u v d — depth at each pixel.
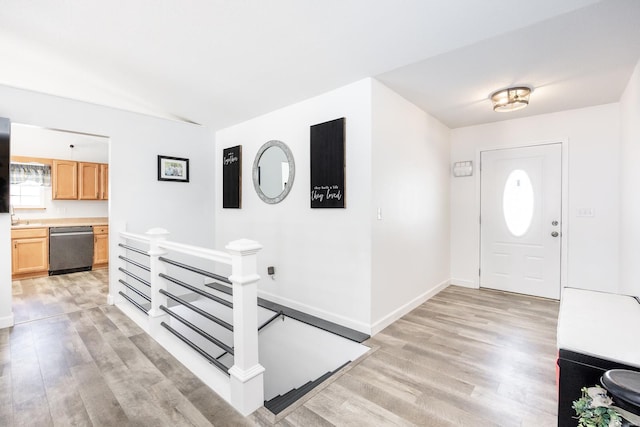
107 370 2.10
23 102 2.85
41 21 1.97
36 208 5.32
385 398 1.77
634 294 2.42
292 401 1.87
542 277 3.62
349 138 2.75
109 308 3.37
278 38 2.08
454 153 4.21
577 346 1.04
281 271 3.42
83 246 5.25
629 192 2.61
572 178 3.41
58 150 5.38
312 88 2.87
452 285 4.23
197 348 2.16
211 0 1.71
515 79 2.63
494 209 3.93
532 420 1.57
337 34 2.01
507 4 1.67
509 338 2.54
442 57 2.27
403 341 2.50
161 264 2.66
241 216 3.98
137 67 2.59
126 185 3.56
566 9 1.69
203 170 4.29
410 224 3.22
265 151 3.63
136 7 1.80
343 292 2.82
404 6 1.71
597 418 0.97
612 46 2.07
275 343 3.30
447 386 1.88
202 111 3.59
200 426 1.57
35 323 2.94
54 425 1.58
